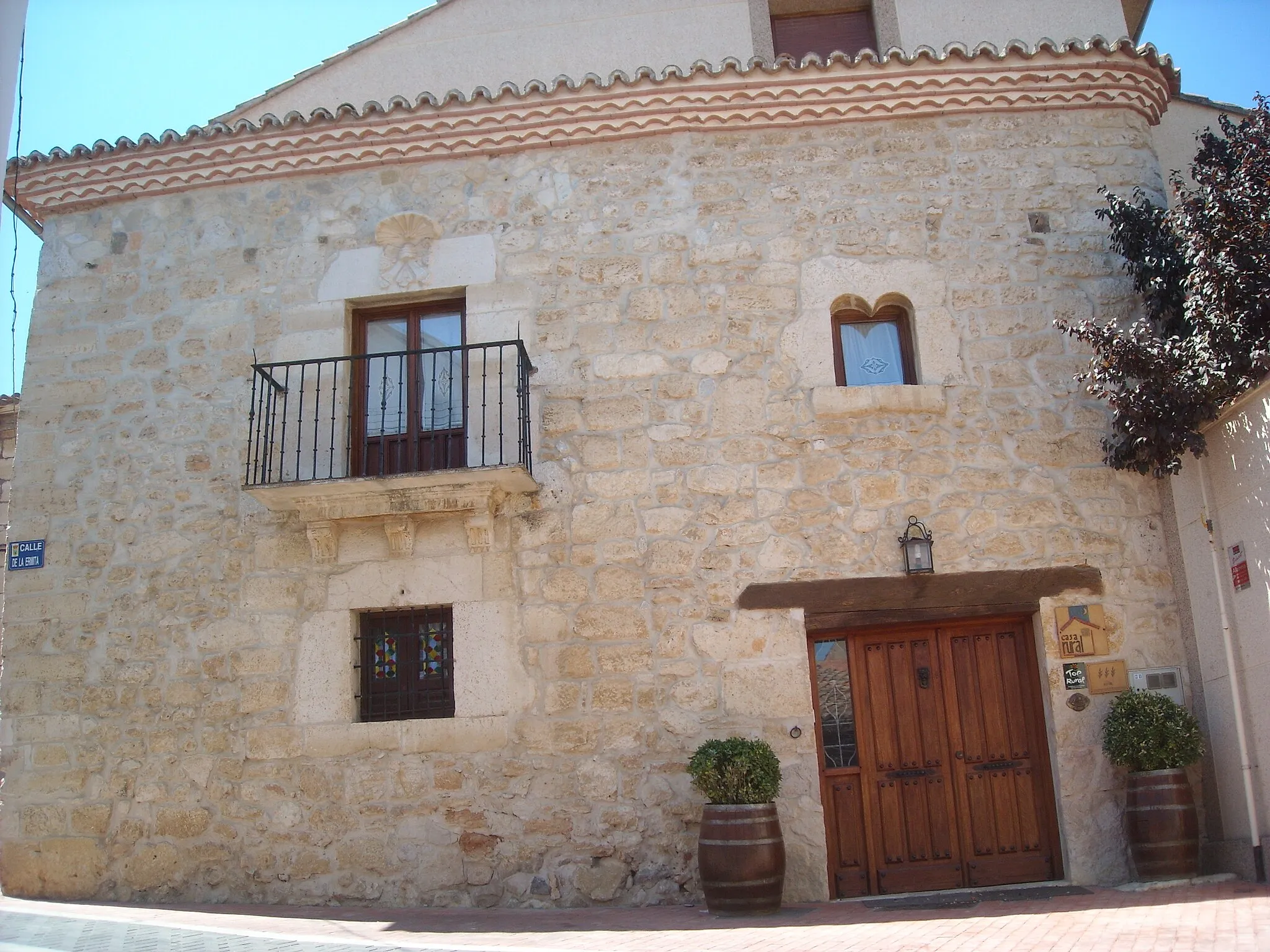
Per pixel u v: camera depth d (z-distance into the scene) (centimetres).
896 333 830
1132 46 833
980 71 834
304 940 556
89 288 873
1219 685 723
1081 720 738
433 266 847
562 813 734
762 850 659
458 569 780
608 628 762
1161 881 677
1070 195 838
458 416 830
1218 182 715
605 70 948
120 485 828
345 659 773
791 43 980
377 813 745
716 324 813
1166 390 718
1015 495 776
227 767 764
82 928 593
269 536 801
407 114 855
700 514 778
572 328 823
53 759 779
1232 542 718
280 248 865
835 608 761
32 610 809
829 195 837
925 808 748
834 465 782
